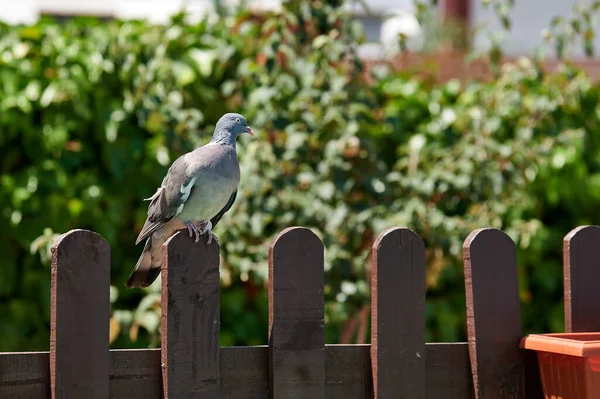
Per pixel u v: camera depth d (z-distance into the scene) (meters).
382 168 10.44
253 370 5.82
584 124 11.84
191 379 5.60
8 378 5.17
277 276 5.83
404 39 11.39
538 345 6.23
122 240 10.33
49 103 10.01
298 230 5.89
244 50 10.86
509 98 11.39
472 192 10.66
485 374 6.37
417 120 11.59
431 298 10.97
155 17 21.58
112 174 10.28
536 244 11.05
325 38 10.42
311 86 10.50
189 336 5.61
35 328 9.95
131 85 10.30
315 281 5.92
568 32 11.77
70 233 5.31
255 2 14.35
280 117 10.46
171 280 5.58
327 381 6.00
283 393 5.81
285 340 5.83
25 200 9.75
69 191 9.88
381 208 10.13
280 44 10.53
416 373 6.17
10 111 9.85
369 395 6.11
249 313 10.38
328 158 10.12
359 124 10.35
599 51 21.45
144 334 10.00
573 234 6.81
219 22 11.11
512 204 10.96
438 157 11.15
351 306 9.91
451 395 6.36
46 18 10.67
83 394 5.30
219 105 10.80
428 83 12.24
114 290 9.90
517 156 10.82
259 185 9.85
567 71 11.69
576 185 11.47
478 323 6.39
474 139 11.04
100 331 5.36
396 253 6.14
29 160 10.10
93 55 10.28
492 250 6.46
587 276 6.81
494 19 25.89
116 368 5.46
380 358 6.07
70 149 10.09
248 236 9.96
